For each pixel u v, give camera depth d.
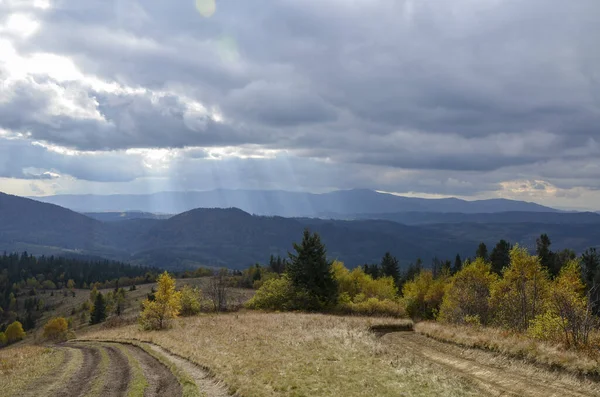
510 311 46.69
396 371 21.27
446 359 25.22
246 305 76.94
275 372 21.36
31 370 28.23
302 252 68.06
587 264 70.38
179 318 59.56
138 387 20.92
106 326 80.69
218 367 23.53
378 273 132.75
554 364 20.03
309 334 33.78
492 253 91.75
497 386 19.03
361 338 31.80
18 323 164.75
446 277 82.75
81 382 23.72
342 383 19.12
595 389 17.05
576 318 24.08
